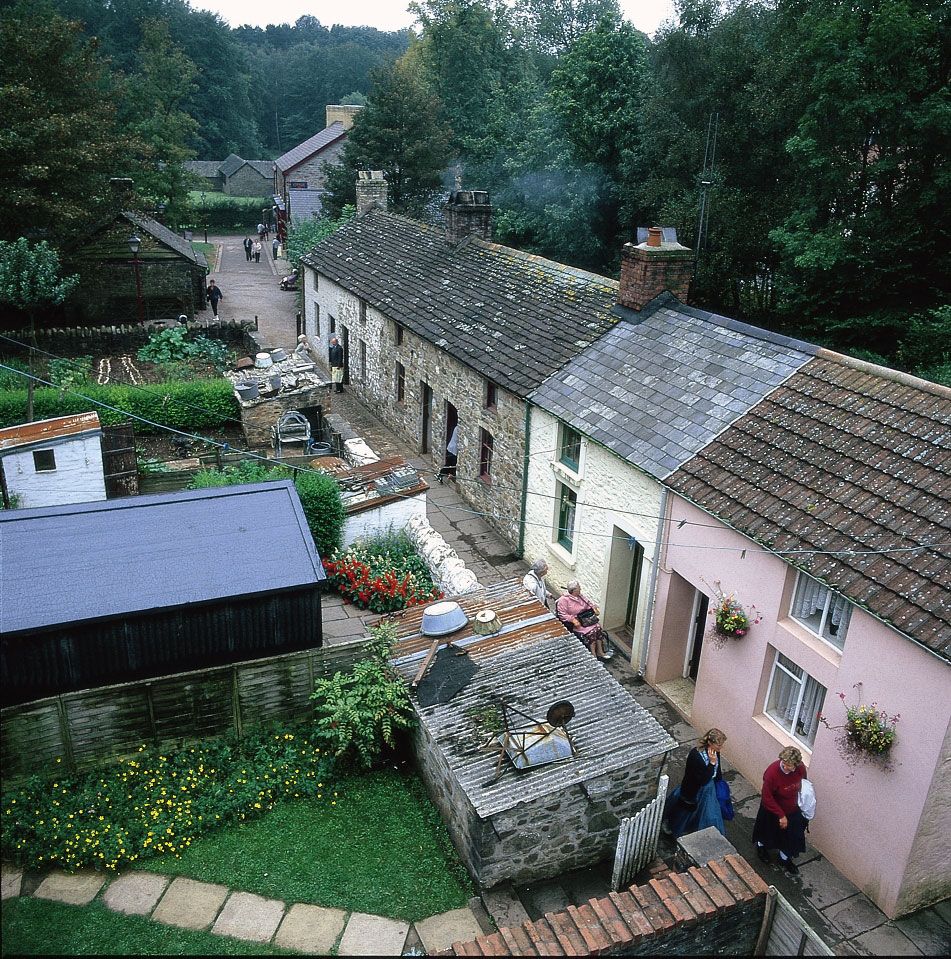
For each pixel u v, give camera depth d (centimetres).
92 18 8100
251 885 905
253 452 2052
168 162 5491
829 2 2273
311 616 1134
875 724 946
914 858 940
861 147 2278
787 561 1054
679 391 1445
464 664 1134
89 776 1016
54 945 816
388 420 2567
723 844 912
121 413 2044
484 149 4381
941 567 935
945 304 2245
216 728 1086
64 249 3000
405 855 964
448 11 5406
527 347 1850
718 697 1228
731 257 2791
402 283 2505
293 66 11300
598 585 1530
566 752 963
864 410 1177
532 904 930
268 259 5603
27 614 995
